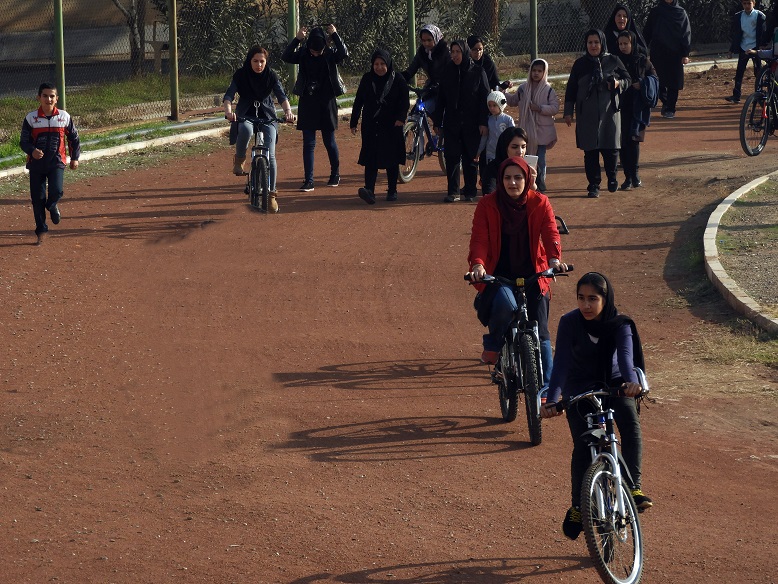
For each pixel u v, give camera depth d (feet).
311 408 59.31
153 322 73.77
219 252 90.99
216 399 60.44
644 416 57.41
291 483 49.78
